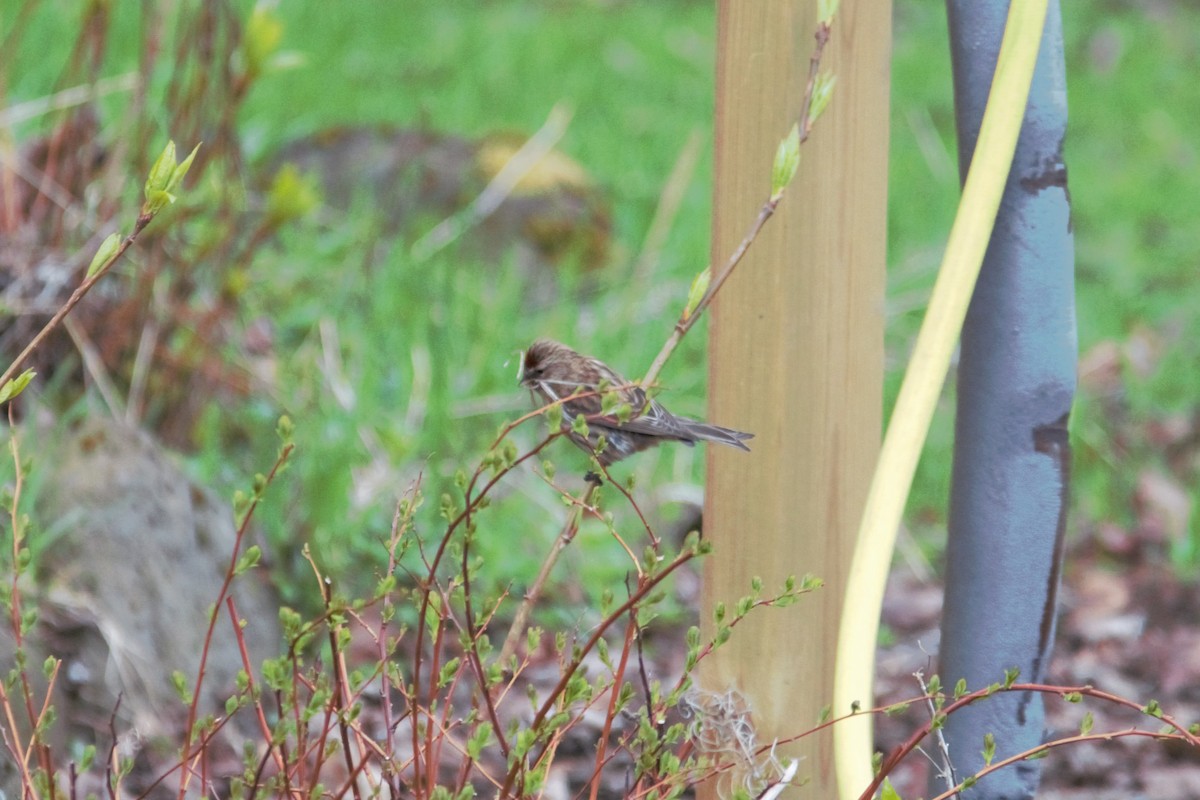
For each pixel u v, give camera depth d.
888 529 4.18
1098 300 19.44
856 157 4.88
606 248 17.22
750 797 4.55
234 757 7.96
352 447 10.89
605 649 4.43
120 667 8.10
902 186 22.62
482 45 28.34
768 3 4.79
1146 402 16.56
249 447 11.05
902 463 4.22
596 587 10.82
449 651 9.41
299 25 25.86
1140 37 36.00
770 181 4.84
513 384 12.64
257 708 4.72
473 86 25.36
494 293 15.45
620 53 29.27
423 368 12.39
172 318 10.40
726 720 5.06
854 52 4.82
